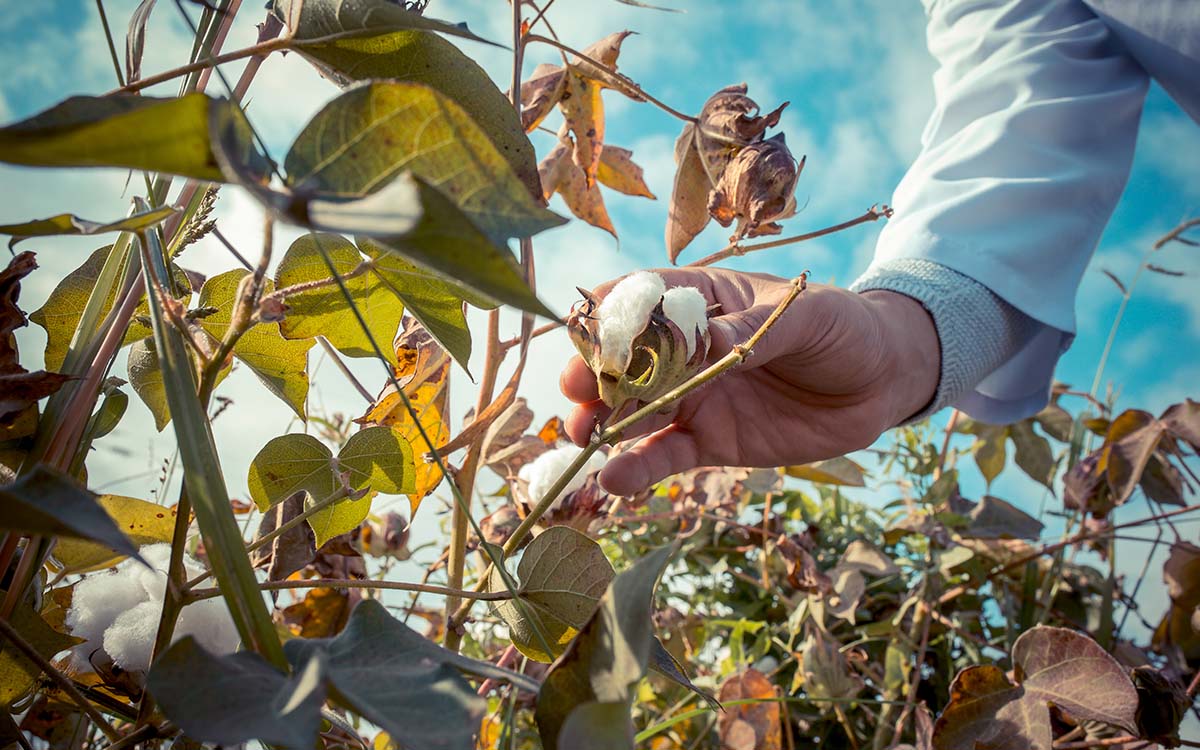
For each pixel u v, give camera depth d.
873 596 0.54
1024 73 0.48
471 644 0.44
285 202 0.09
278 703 0.11
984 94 0.49
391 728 0.11
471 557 0.39
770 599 0.56
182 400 0.13
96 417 0.20
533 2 0.30
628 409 0.21
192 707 0.10
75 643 0.17
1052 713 0.32
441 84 0.18
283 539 0.24
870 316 0.34
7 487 0.10
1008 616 0.51
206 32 0.20
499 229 0.12
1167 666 0.50
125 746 0.14
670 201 0.37
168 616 0.15
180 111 0.09
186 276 0.24
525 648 0.21
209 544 0.12
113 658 0.18
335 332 0.21
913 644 0.47
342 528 0.24
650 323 0.20
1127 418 0.51
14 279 0.17
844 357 0.32
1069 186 0.44
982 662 0.50
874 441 0.37
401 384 0.27
